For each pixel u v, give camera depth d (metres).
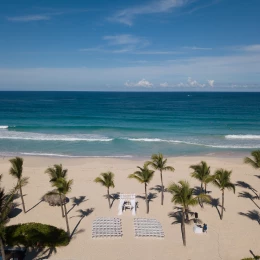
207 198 17.66
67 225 18.27
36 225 18.00
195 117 81.69
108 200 22.48
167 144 46.19
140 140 48.47
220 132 57.38
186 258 16.47
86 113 92.31
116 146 44.53
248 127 63.53
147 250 17.16
